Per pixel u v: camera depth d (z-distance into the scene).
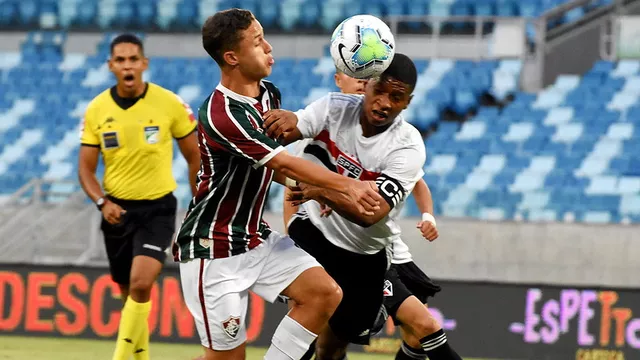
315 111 18.28
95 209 38.19
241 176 16.84
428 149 55.72
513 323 32.78
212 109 16.53
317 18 68.75
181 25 70.06
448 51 65.44
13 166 57.56
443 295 33.16
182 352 31.69
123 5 70.69
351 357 32.19
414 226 37.16
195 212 17.17
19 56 68.38
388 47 16.89
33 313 34.72
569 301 32.44
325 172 16.23
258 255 17.23
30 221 39.88
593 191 49.97
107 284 34.34
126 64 24.67
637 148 54.06
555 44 62.25
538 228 36.59
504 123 57.62
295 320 17.02
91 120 25.09
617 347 32.06
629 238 36.12
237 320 17.05
